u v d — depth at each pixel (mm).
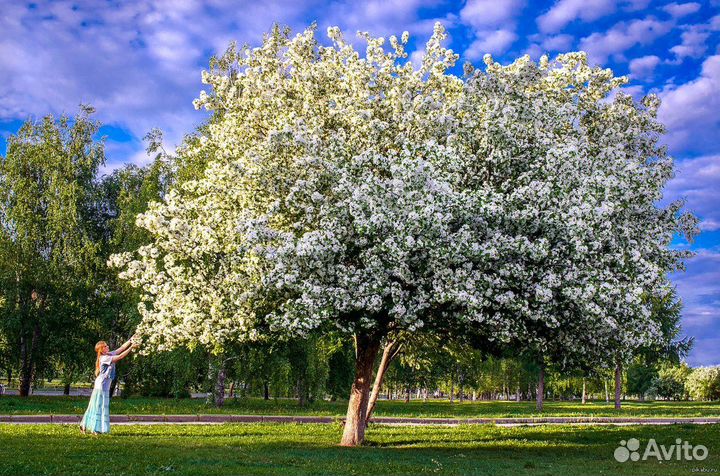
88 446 14336
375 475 11898
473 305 14516
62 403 33625
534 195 15523
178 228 18359
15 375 46062
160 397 47656
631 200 17609
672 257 19672
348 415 19016
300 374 36438
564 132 18656
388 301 15898
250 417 27312
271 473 11484
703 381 94062
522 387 91938
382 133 18219
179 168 36719
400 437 21719
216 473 11203
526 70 19547
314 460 13961
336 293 15258
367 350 19094
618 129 20422
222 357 34438
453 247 14641
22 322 40438
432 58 20469
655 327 17312
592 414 41406
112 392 46281
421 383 61375
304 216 17047
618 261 16156
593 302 15227
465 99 18344
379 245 15156
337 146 17234
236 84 21562
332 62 20266
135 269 19109
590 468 14211
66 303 41000
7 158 42094
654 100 21984
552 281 15125
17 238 40469
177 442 16828
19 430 17906
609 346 17641
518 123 17047
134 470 11156
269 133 17656
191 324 17859
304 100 19797
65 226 40656
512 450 18500
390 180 15344
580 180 16266
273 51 21094
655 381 107312
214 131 21000
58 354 42469
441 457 15672
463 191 15461
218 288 18016
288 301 15711
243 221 16547
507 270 15102
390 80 19969
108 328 42344
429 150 16234
